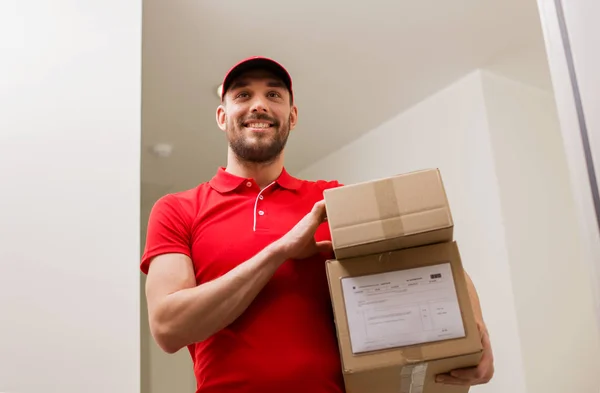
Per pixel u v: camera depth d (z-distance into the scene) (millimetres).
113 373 1319
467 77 2637
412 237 1021
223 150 3217
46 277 1325
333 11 2166
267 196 1338
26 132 1415
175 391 3617
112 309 1365
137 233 1458
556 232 2518
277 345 1110
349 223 1032
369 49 2410
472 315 1012
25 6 1520
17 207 1350
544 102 2791
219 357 1128
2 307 1269
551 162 2660
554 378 2246
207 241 1232
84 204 1419
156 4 2033
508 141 2547
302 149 3309
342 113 2930
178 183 3650
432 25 2279
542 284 2377
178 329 1093
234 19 2164
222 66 2447
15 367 1240
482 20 2258
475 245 2479
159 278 1168
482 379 1090
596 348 2416
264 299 1160
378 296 1037
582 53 704
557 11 744
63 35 1540
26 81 1455
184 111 2781
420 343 1003
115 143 1509
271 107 1412
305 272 1204
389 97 2803
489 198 2453
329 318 1186
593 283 683
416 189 1038
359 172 3160
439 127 2736
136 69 1615
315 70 2539
